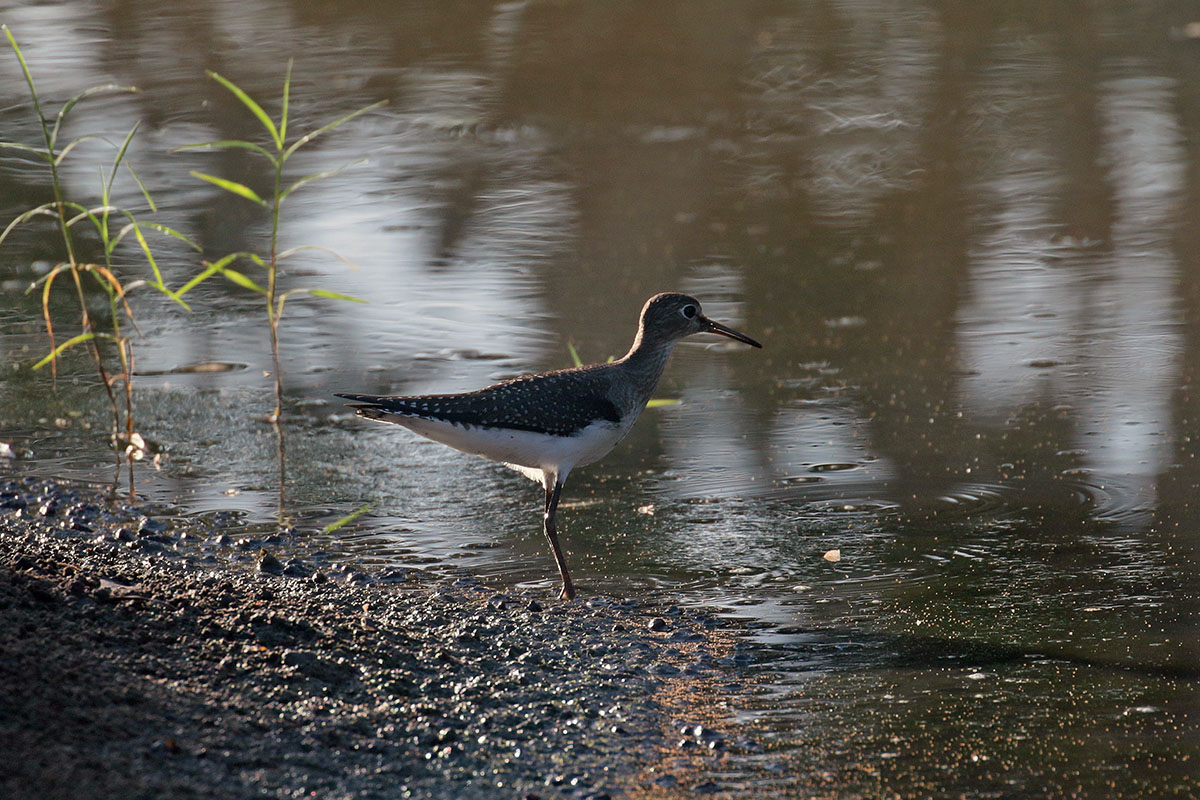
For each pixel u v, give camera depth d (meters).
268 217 19.80
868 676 8.22
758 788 6.82
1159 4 31.97
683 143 23.52
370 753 6.80
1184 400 13.24
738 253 18.34
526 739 7.23
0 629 6.96
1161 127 23.33
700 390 14.23
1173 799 6.67
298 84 26.09
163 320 16.30
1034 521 10.68
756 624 9.06
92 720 6.38
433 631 8.64
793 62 27.92
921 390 13.89
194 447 12.66
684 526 10.89
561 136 23.92
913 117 24.44
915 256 18.16
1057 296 16.53
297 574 9.73
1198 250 17.94
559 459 10.29
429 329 15.81
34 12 30.97
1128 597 9.26
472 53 28.52
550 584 9.82
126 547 9.98
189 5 32.06
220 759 6.39
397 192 21.02
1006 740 7.33
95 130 23.47
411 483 11.96
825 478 11.80
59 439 12.73
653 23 31.05
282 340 15.67
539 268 17.89
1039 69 27.09
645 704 7.81
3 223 19.17
